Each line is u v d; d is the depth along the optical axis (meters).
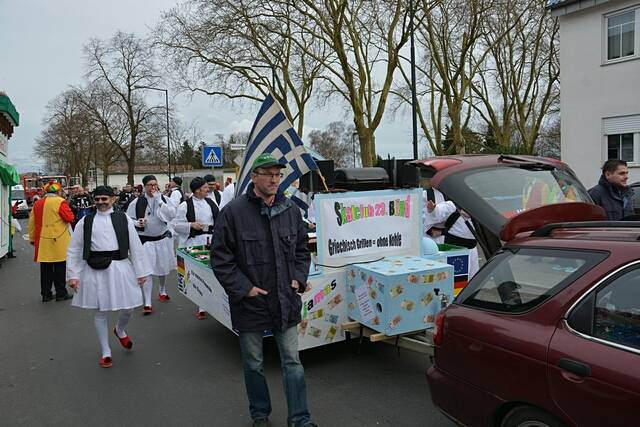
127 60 40.66
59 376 5.02
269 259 3.56
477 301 3.08
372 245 4.94
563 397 2.42
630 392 2.16
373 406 4.09
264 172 3.52
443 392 3.20
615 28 16.52
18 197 36.41
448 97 25.30
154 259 7.98
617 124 16.62
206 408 4.22
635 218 4.52
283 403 4.21
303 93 25.84
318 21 21.42
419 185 5.21
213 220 7.97
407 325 4.37
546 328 2.59
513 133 36.66
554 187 4.16
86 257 5.15
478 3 22.56
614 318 2.36
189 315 7.27
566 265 2.68
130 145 43.66
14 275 11.06
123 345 5.72
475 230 4.16
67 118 51.91
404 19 21.00
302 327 4.61
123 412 4.19
